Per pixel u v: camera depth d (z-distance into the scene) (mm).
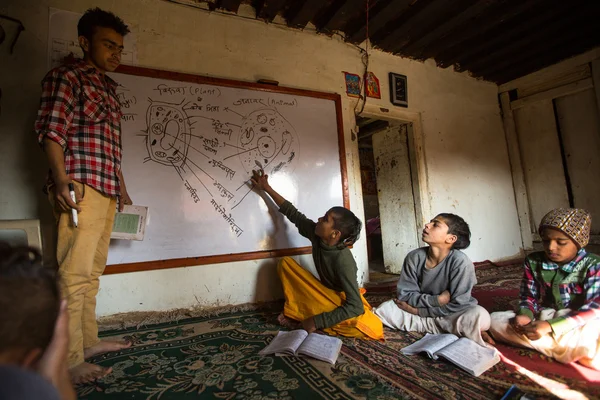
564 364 1450
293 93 2943
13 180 2018
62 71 1404
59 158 1321
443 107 4031
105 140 1532
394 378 1356
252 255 2594
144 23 2455
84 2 2277
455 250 1861
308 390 1271
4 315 350
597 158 3992
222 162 2586
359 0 2748
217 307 2443
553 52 3939
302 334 1752
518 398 1163
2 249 408
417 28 3213
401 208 3891
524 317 1559
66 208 1380
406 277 1996
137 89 2355
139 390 1293
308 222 2264
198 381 1357
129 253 2232
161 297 2303
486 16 3133
